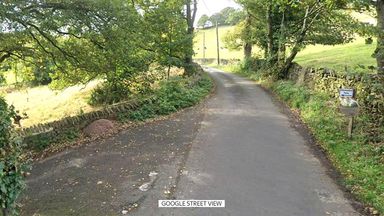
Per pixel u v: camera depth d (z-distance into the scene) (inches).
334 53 1562.5
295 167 356.2
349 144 396.8
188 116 596.7
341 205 275.7
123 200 287.7
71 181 331.0
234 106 692.7
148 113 585.6
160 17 901.2
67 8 460.4
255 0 1182.9
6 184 209.5
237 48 1894.7
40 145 426.6
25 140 414.6
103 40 528.7
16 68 609.9
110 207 277.3
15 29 436.5
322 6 839.7
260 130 499.5
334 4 568.7
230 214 262.2
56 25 468.4
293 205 275.4
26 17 434.0
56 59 548.1
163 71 879.7
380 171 320.2
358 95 461.4
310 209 269.4
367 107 435.8
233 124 534.9
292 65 970.1
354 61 1143.0
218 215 261.0
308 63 1279.5
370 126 412.2
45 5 451.5
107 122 500.7
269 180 323.3
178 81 789.2
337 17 894.4
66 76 632.4
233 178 327.6
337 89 575.8
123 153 405.1
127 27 526.6
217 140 449.1
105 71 583.2
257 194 294.7
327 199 285.9
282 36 994.1
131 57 623.8
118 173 345.7
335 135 434.9
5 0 389.1
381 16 458.6
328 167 357.7
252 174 337.1
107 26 496.1
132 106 577.6
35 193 307.4
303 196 291.1
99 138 465.7
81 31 485.4
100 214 267.1
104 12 482.0
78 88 1120.2
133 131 498.6
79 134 473.4
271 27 1140.5
